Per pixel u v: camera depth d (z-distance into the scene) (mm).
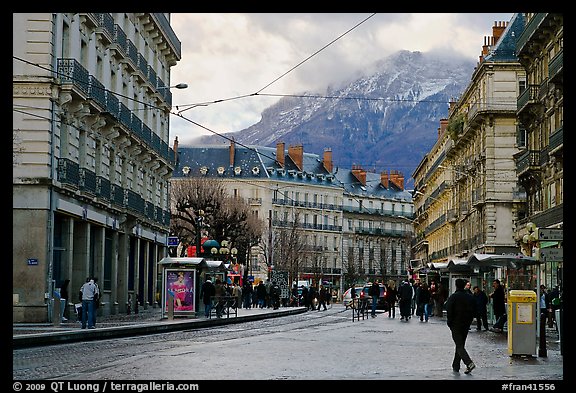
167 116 62094
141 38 52781
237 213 84562
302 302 77938
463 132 77062
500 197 66312
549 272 43938
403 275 155125
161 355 20234
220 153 131875
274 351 21859
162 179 60375
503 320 33812
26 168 34844
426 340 27281
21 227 34625
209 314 40344
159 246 60406
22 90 35000
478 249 69750
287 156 136000
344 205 143375
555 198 46094
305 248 125875
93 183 40625
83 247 40250
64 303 35406
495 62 66188
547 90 47719
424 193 120312
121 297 48000
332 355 20797
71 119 38188
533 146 52188
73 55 38438
